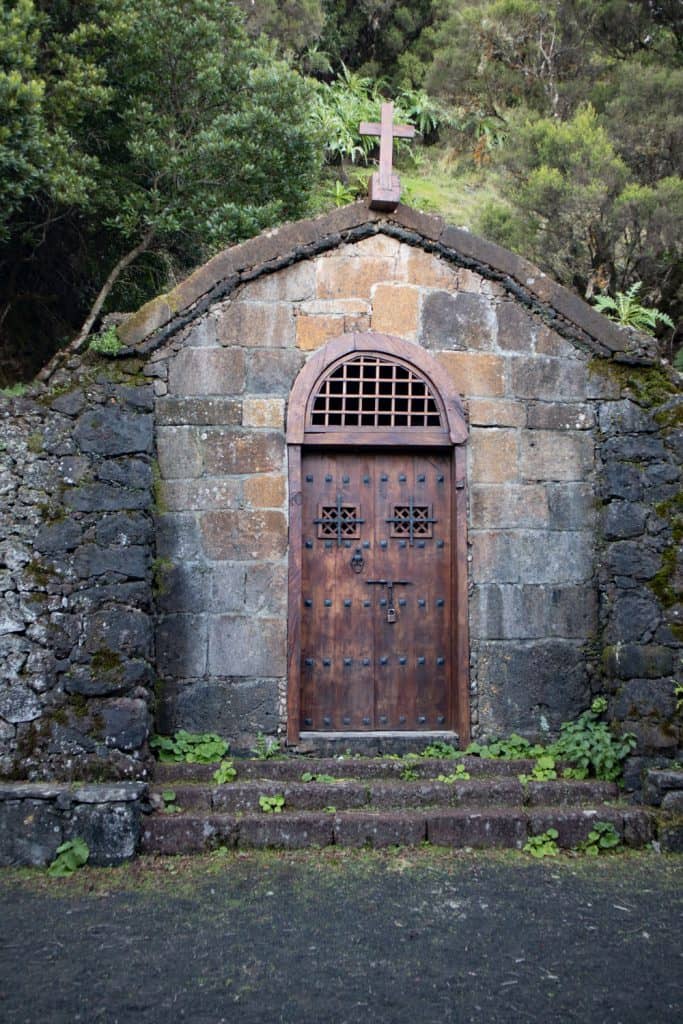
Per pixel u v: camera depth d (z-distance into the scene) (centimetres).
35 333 1285
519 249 1348
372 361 719
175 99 1225
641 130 1386
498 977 429
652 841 619
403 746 687
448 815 616
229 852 596
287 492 702
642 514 695
